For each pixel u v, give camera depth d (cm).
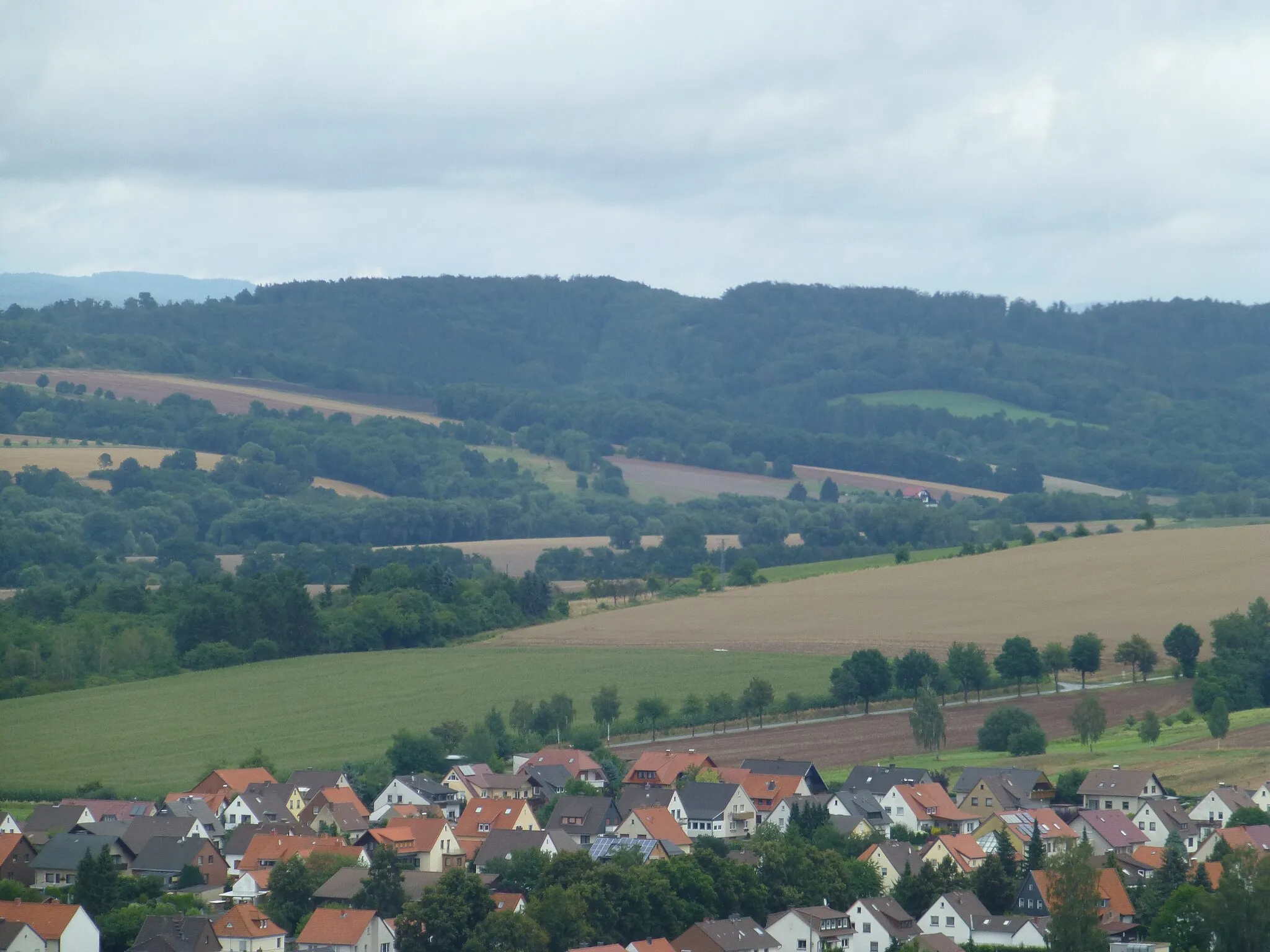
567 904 17625
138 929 18225
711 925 18325
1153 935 18562
